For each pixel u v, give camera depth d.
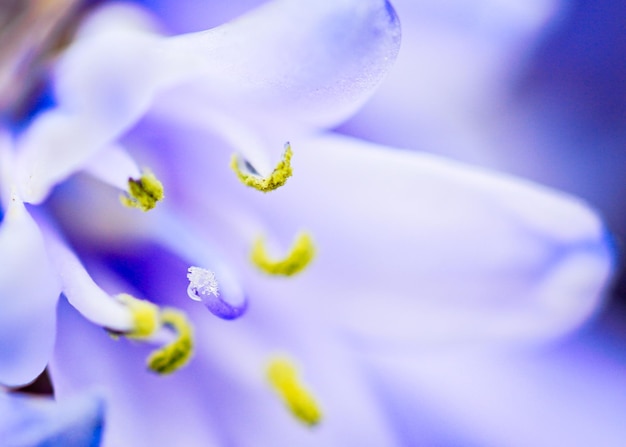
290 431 0.10
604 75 0.11
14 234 0.09
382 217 0.10
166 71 0.09
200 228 0.10
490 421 0.10
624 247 0.11
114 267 0.09
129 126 0.09
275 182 0.09
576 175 0.11
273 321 0.10
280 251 0.10
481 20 0.10
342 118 0.09
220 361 0.10
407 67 0.10
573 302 0.09
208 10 0.10
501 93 0.10
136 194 0.09
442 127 0.10
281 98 0.09
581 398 0.11
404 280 0.10
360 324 0.10
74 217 0.09
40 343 0.09
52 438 0.08
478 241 0.10
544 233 0.09
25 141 0.09
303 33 0.09
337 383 0.10
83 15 0.09
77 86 0.09
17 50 0.09
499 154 0.11
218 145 0.10
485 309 0.10
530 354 0.11
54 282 0.09
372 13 0.09
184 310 0.10
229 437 0.10
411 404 0.10
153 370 0.09
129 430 0.09
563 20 0.10
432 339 0.10
